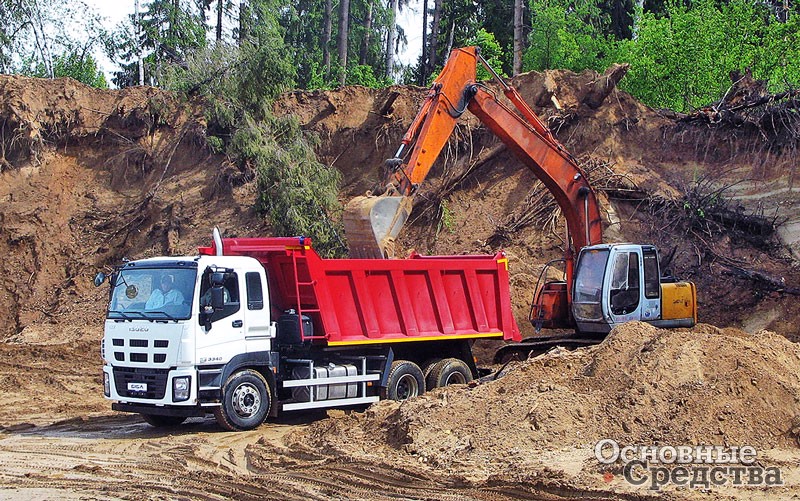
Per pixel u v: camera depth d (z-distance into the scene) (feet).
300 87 132.67
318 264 44.62
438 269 50.08
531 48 111.55
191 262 41.91
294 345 44.78
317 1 143.74
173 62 110.73
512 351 55.52
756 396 35.45
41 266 91.66
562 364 40.42
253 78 90.94
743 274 70.64
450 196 85.61
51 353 73.46
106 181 99.60
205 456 36.86
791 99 79.71
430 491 29.22
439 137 50.14
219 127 98.89
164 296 41.83
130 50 129.70
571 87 88.33
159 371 41.04
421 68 145.07
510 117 53.93
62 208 97.04
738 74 90.02
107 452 38.45
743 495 27.09
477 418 35.81
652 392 35.99
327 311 44.88
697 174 80.18
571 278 57.31
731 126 81.56
